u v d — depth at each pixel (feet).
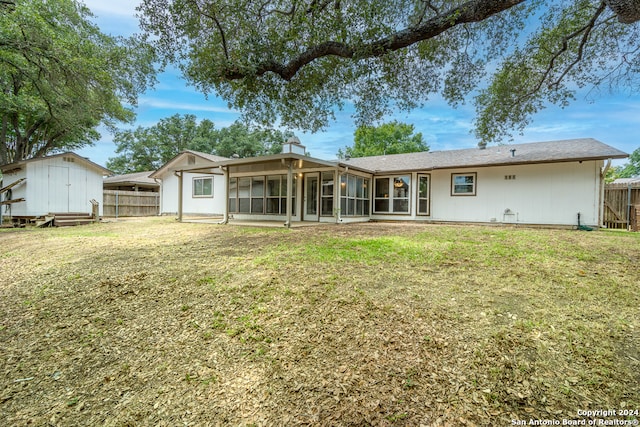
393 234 25.44
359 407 5.68
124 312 10.17
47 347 8.30
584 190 32.76
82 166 43.52
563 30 21.27
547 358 6.80
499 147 43.96
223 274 13.29
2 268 15.64
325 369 6.84
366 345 7.60
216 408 5.92
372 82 18.75
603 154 30.25
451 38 19.79
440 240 21.47
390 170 42.75
